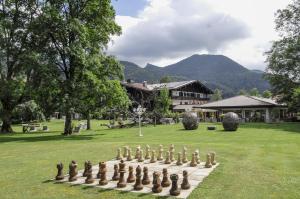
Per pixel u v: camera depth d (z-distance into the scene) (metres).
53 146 20.89
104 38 33.69
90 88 30.17
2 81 36.66
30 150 19.00
